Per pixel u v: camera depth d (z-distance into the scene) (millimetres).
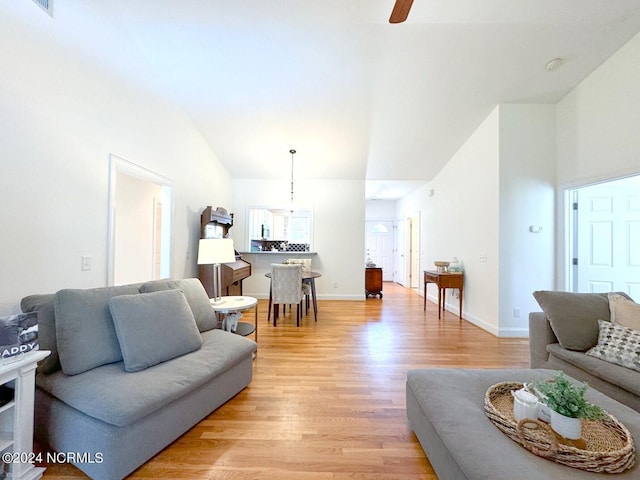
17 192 1662
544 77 3037
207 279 3949
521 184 3455
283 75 3074
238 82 3186
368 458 1467
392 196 7812
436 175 5441
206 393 1751
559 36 2549
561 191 3365
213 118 3807
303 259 5305
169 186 3355
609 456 937
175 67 2990
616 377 1635
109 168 2383
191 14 2262
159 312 1816
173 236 3432
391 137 4180
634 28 2473
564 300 2148
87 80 2152
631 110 2613
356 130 4020
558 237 3398
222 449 1513
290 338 3340
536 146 3453
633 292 3025
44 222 1829
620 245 3080
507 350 2992
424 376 1622
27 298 1632
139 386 1438
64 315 1554
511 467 940
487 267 3682
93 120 2215
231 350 1997
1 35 1570
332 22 2326
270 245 6148
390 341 3248
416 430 1566
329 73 3033
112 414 1256
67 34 1977
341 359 2729
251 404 1944
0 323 1223
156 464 1405
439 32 2516
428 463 1439
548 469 937
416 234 7148
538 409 1143
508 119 3459
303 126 3957
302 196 5719
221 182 5004
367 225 8594
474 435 1109
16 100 1650
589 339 1978
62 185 1953
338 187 5719
